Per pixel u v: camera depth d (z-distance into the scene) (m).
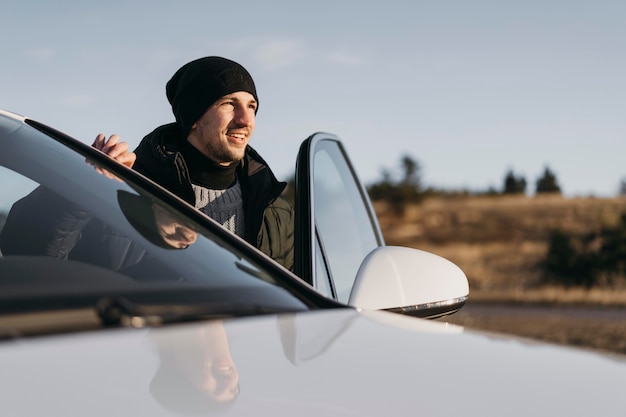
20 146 1.91
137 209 1.75
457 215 55.56
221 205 3.12
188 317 1.37
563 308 23.91
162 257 1.58
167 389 1.00
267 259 1.71
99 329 1.25
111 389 0.98
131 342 1.16
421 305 1.79
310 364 1.16
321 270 2.33
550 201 58.50
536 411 1.09
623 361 1.45
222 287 1.52
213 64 3.06
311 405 1.01
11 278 1.37
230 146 3.05
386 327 1.44
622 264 27.12
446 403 1.07
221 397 1.00
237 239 1.75
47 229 1.72
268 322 1.38
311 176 2.36
